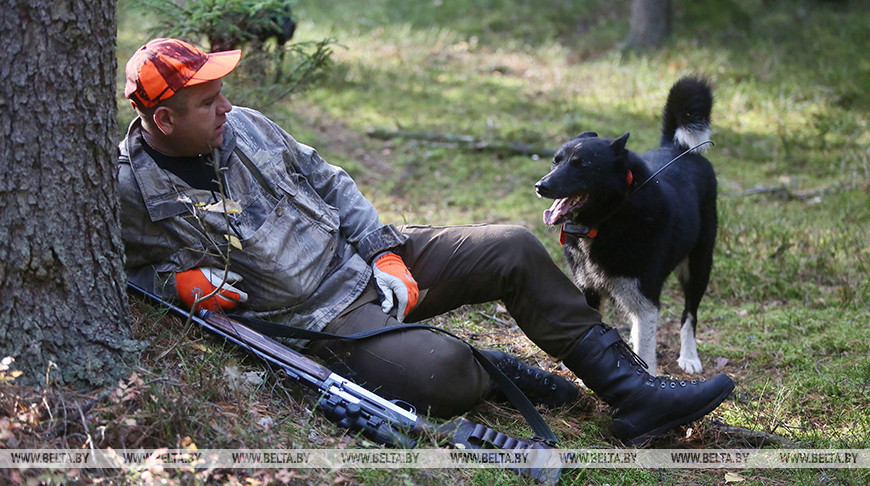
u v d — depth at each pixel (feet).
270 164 12.76
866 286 22.12
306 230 12.90
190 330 12.62
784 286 22.49
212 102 11.58
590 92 43.52
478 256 13.55
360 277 13.03
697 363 17.97
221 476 10.00
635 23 51.96
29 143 10.19
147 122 11.68
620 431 13.46
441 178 31.35
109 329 11.10
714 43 51.65
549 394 14.58
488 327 18.25
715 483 12.78
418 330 12.59
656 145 34.68
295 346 13.07
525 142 35.12
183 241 12.16
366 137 35.50
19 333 10.34
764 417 14.94
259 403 11.87
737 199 29.96
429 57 50.08
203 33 20.77
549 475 11.78
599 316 13.64
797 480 12.78
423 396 12.43
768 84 44.45
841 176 32.45
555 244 24.31
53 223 10.44
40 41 10.05
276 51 22.54
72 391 10.46
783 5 58.44
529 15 58.39
